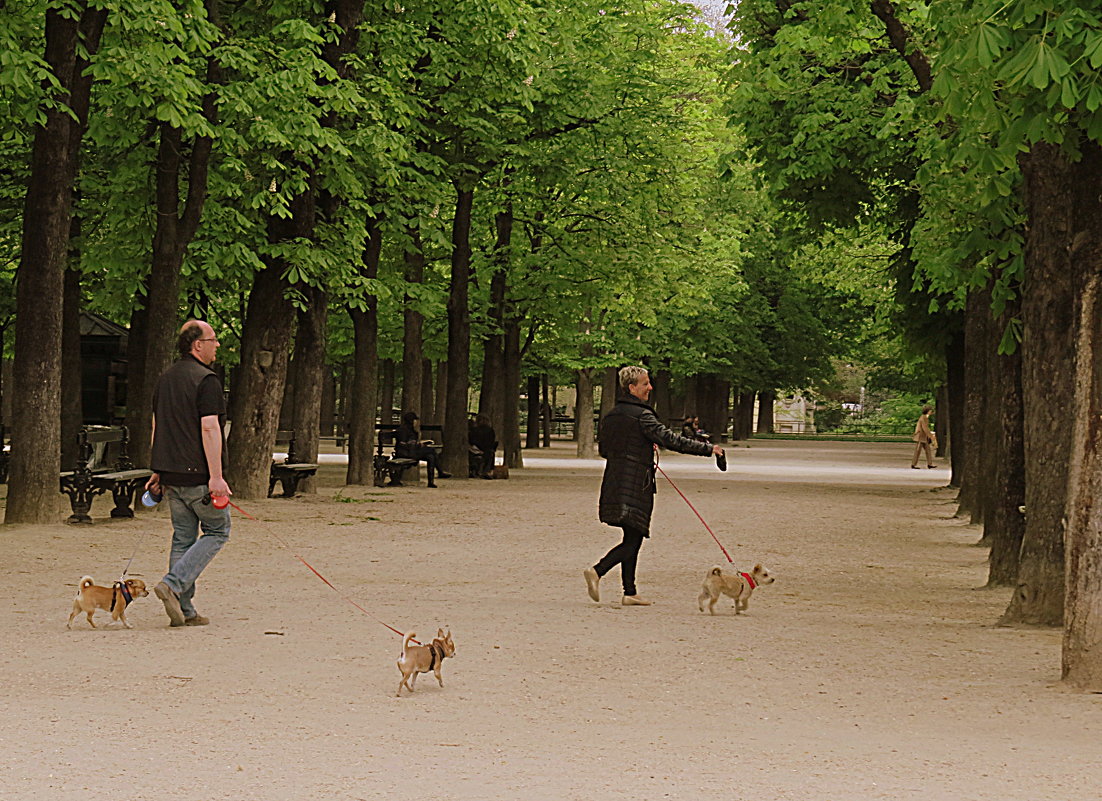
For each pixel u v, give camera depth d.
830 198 26.23
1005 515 14.38
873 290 39.06
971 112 9.23
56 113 18.16
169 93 17.89
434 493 27.75
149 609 11.23
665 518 23.00
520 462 40.09
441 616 11.07
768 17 24.36
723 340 54.03
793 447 67.00
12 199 25.02
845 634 10.62
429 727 6.96
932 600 13.23
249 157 22.27
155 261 20.78
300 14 24.09
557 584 13.59
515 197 33.22
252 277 23.09
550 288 35.72
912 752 6.53
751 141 26.02
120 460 19.94
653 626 10.80
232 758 6.18
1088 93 8.38
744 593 11.73
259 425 24.47
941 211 14.16
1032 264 11.63
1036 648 10.06
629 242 34.78
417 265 31.66
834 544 18.98
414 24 27.11
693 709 7.57
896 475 41.56
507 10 27.16
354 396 29.61
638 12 32.78
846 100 24.39
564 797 5.51
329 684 8.12
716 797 5.54
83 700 7.51
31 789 5.56
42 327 18.31
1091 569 8.45
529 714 7.35
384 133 23.12
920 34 16.55
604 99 31.17
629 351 45.69
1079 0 8.23
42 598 11.70
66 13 17.42
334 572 14.16
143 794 5.50
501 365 40.66
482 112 29.66
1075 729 7.16
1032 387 11.60
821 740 6.79
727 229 43.38
